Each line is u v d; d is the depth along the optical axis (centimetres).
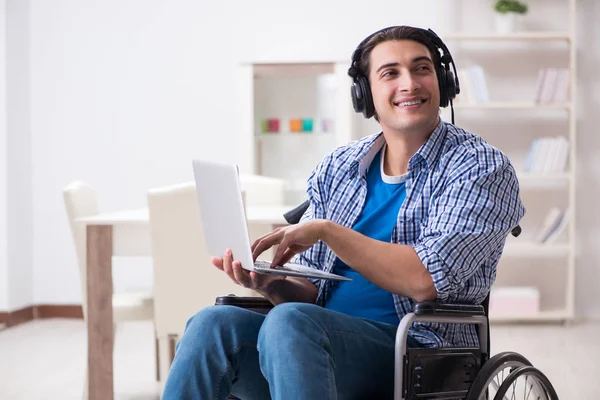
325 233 236
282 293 265
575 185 733
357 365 234
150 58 754
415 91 252
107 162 757
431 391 233
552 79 712
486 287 252
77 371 538
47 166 757
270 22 750
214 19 752
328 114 714
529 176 712
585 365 545
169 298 408
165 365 434
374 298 255
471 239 235
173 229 404
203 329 231
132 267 755
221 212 245
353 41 748
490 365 237
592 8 736
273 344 218
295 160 718
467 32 743
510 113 748
